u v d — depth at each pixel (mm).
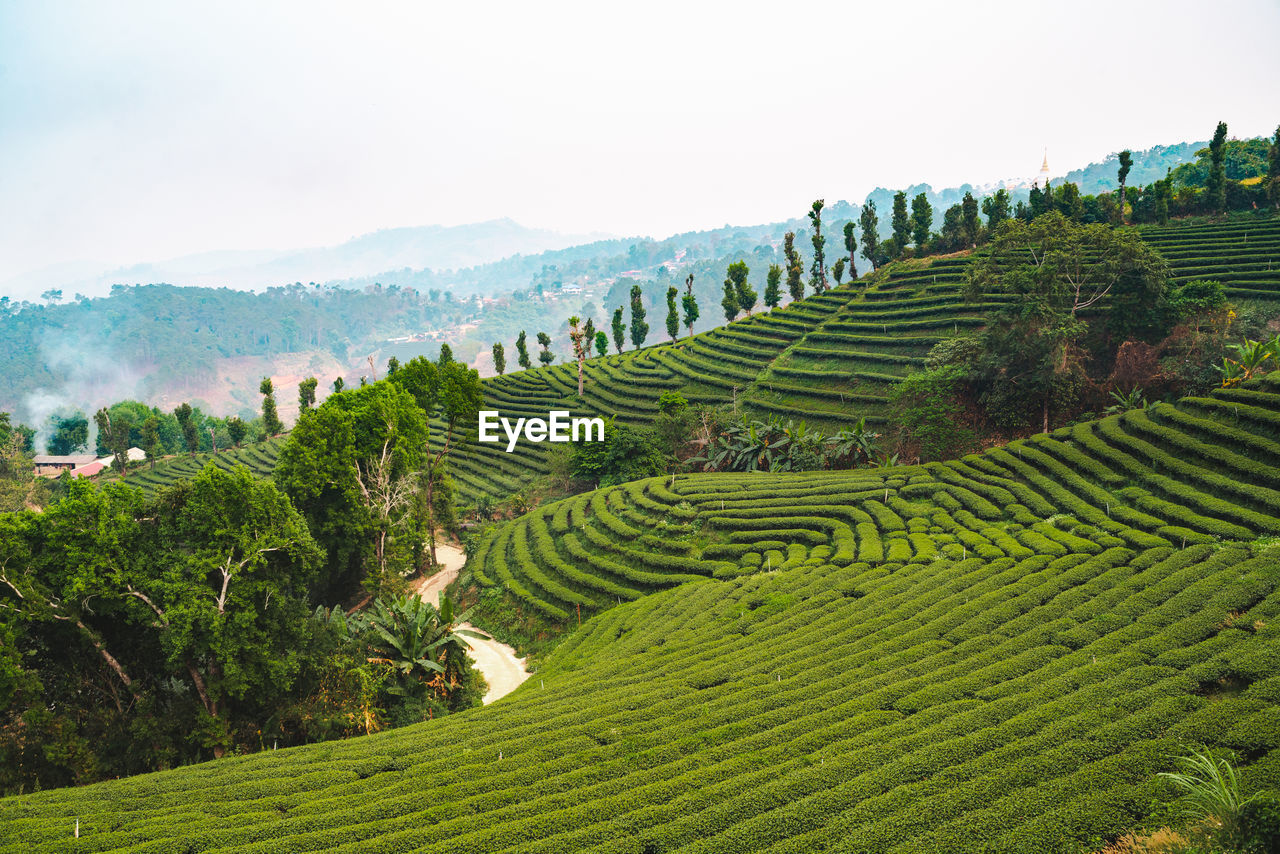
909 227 105875
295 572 39094
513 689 43156
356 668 38000
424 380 75375
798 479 60531
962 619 33562
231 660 34000
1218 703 22516
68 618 32094
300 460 49938
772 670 31875
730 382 92125
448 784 25391
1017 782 20625
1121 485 45531
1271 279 70312
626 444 73688
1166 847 17031
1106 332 69250
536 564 57750
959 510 47906
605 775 24656
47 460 137875
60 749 30594
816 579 41906
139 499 35781
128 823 24672
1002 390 64250
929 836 18844
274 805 25578
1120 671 26609
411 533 58469
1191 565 34781
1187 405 50438
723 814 21016
